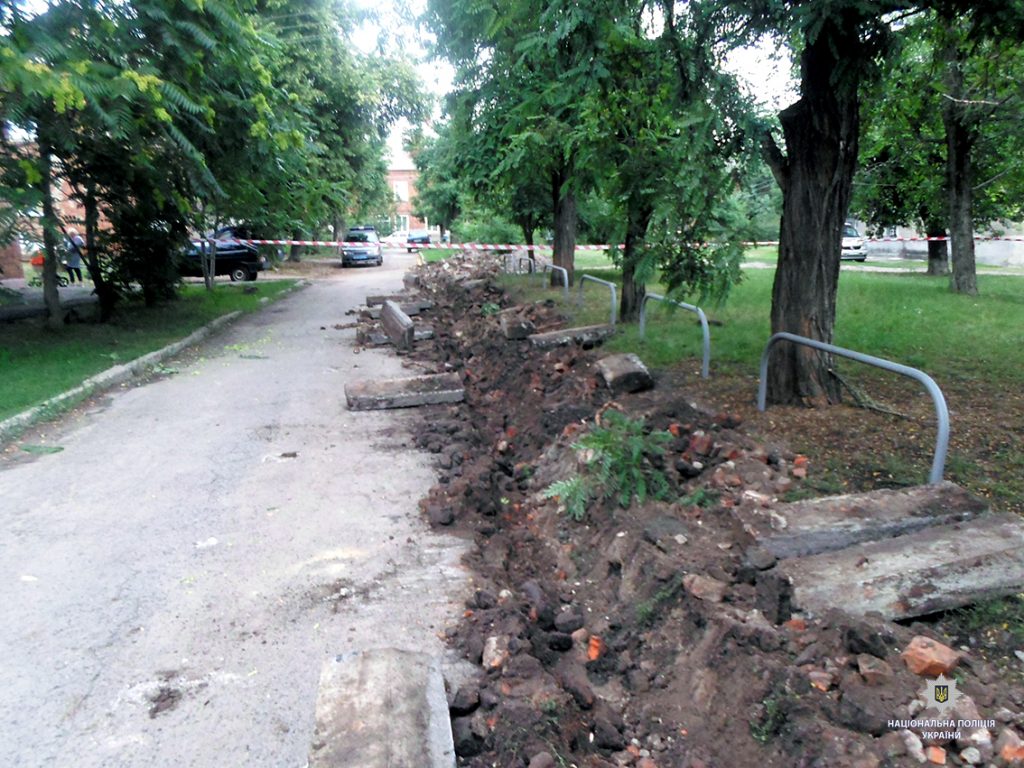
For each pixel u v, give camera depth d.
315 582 4.33
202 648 3.70
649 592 3.83
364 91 25.12
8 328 12.80
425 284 20.50
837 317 10.38
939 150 15.78
